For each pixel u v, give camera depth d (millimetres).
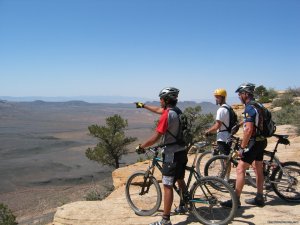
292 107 23172
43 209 40219
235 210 5480
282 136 6812
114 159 30047
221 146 7273
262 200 6465
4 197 50906
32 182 63250
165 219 5676
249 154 6004
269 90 42906
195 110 23938
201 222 5754
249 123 5848
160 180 9734
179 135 5496
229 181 7875
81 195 42125
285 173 6660
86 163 87438
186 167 5867
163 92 5523
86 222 6367
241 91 6043
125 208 6742
